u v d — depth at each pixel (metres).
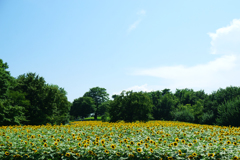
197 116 36.78
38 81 30.73
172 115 44.84
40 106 29.47
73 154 5.46
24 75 31.27
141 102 32.91
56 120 31.23
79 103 68.62
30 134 8.43
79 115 68.81
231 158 5.16
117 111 33.12
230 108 24.06
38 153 5.71
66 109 37.59
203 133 9.27
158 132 9.02
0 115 20.30
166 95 56.34
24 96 26.09
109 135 8.47
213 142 6.91
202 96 67.19
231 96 35.97
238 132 10.05
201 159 5.14
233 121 22.23
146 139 6.91
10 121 21.20
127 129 10.51
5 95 23.86
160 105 54.25
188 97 65.56
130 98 33.12
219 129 11.41
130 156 5.28
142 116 32.16
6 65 26.23
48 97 30.20
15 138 7.47
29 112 27.09
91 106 68.38
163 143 6.47
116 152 5.41
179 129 10.90
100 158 5.31
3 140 6.86
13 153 5.75
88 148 5.66
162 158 5.28
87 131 9.72
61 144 6.06
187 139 7.46
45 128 11.23
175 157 5.16
